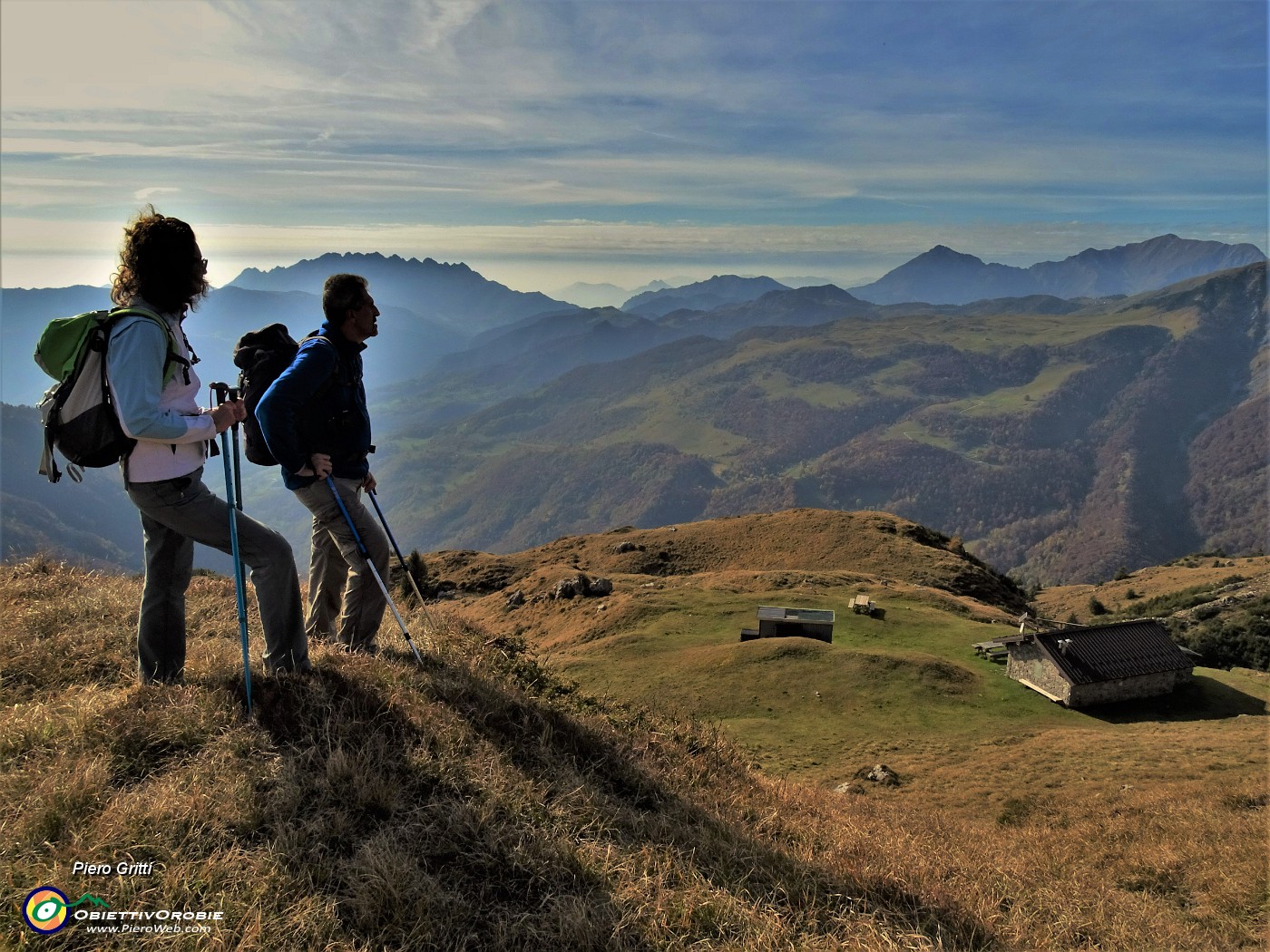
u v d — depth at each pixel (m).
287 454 6.34
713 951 4.26
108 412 4.73
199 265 4.95
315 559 7.81
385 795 4.76
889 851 7.16
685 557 94.19
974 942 5.53
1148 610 99.81
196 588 10.54
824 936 4.80
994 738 33.06
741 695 39.97
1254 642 68.06
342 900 3.92
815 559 85.56
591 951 4.04
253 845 4.21
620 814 5.67
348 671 6.29
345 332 6.73
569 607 64.38
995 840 12.30
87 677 6.30
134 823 4.14
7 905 3.56
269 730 5.21
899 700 38.78
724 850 5.69
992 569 97.06
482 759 5.63
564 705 8.40
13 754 4.73
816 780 27.48
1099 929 6.79
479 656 8.84
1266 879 9.83
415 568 67.44
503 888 4.43
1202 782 20.48
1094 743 29.50
